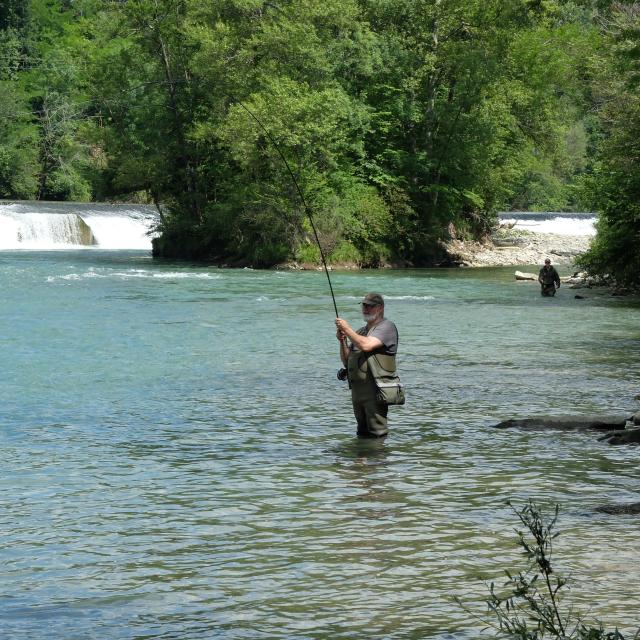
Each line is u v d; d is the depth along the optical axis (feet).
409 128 202.80
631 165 122.21
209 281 139.44
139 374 56.03
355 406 39.14
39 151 349.20
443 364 60.44
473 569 23.21
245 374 56.08
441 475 32.71
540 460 35.12
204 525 27.04
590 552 24.38
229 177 194.59
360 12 197.98
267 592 21.81
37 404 46.47
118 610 20.77
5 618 20.34
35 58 378.53
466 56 193.06
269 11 188.03
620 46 123.85
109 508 28.78
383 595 21.58
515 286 136.05
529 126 220.43
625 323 86.89
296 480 31.99
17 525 27.12
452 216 205.26
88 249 224.12
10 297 109.29
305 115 173.27
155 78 202.90
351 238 185.47
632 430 38.42
